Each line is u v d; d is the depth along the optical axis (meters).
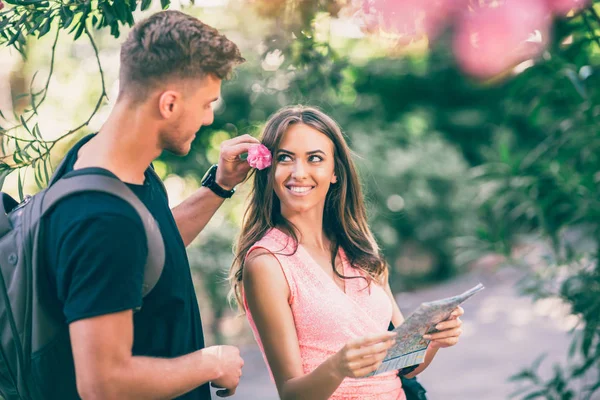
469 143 12.66
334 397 2.18
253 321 2.21
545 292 3.89
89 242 1.62
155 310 1.80
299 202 2.24
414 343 2.09
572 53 3.60
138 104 1.76
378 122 11.11
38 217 1.70
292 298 2.17
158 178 2.03
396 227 10.36
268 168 2.29
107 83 6.59
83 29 2.28
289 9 3.02
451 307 1.99
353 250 2.38
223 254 7.82
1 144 2.27
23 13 2.28
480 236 4.22
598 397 4.26
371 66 11.34
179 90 1.75
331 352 2.16
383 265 2.40
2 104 4.59
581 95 3.39
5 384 1.82
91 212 1.64
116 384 1.62
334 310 2.17
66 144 5.72
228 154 2.31
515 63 3.23
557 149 3.82
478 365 6.52
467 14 2.56
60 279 1.65
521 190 3.91
